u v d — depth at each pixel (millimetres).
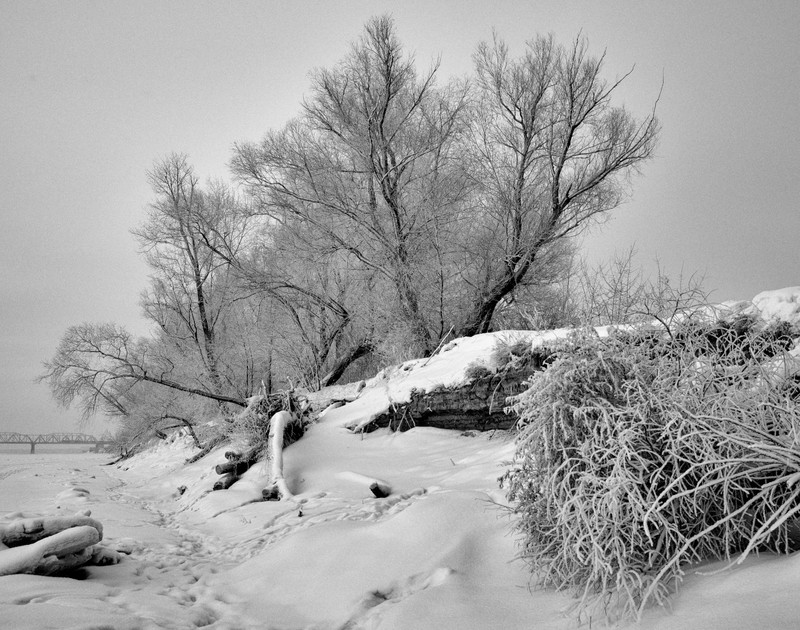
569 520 3367
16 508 9523
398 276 17969
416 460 9531
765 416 3307
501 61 18875
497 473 7520
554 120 18094
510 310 19719
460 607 3537
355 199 19344
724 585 2697
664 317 4418
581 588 3355
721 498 3123
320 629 3822
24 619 3424
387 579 4367
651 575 3021
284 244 20156
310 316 20672
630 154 18031
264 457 10773
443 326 18531
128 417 21016
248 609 4297
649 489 3033
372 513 6992
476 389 9953
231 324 22219
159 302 23188
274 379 20125
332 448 10602
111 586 4766
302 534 5652
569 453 3627
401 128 19375
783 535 3018
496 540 4633
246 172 19969
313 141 19656
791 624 2166
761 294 6980
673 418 3182
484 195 19094
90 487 13000
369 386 13156
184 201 23234
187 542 7277
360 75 18312
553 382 3709
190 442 18594
